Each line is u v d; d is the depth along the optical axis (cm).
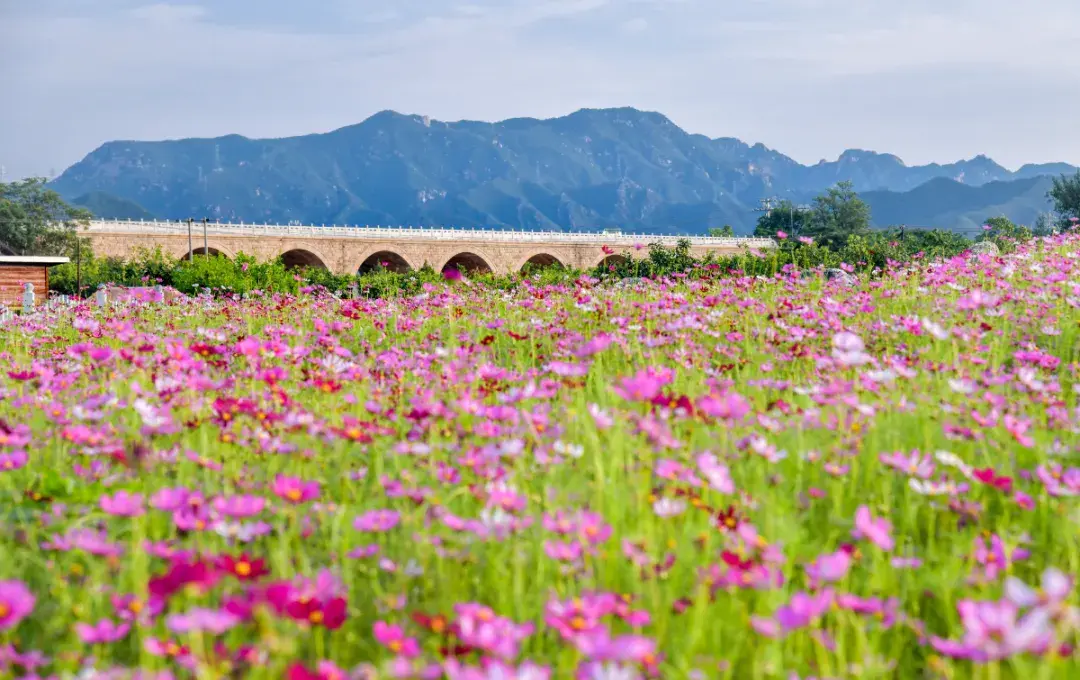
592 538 332
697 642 293
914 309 926
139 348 646
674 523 387
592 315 915
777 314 864
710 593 320
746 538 318
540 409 508
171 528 378
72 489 429
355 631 330
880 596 342
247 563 285
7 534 369
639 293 1134
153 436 488
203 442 464
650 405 449
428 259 8750
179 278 3653
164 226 7612
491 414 467
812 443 478
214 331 884
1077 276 1049
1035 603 226
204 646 288
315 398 595
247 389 597
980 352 671
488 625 258
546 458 421
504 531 335
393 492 387
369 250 8412
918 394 548
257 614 261
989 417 471
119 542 349
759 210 12925
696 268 1459
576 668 270
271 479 427
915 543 400
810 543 383
